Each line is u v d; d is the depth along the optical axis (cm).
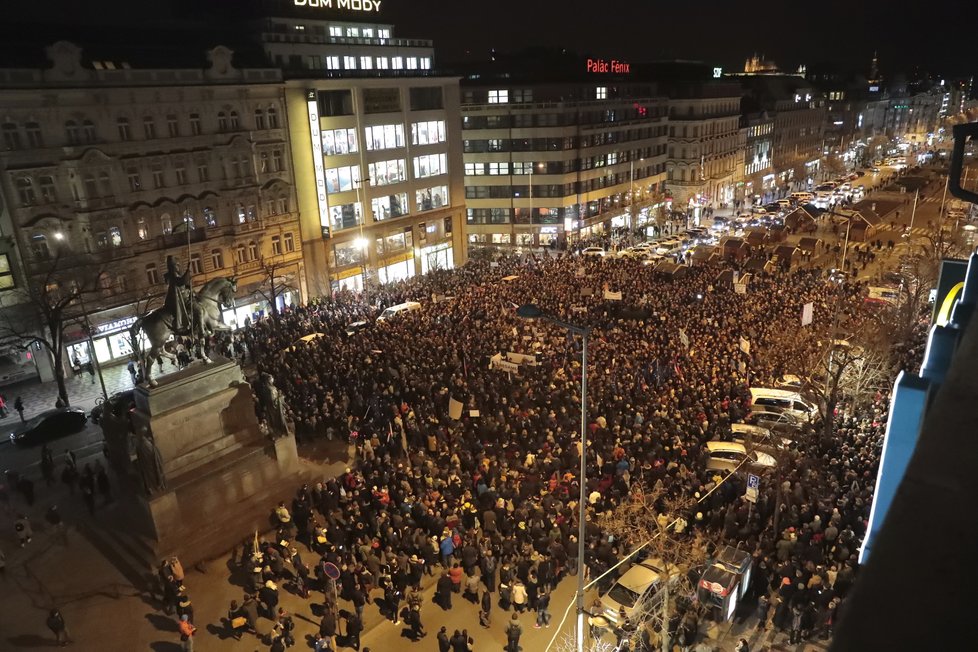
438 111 7619
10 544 2733
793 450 2845
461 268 7331
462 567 2431
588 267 6438
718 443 2919
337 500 2747
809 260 7419
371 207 7056
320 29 6806
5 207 4559
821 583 2047
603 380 3497
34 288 4653
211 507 2748
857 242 8050
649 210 11019
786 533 2273
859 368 3375
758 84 16050
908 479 219
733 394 3431
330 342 4406
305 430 3394
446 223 8006
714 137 12288
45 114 4669
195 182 5581
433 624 2239
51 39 4997
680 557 2283
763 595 2197
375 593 2392
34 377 4909
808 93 17375
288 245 6384
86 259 4941
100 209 4953
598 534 2364
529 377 3628
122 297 5134
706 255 6938
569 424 3067
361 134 6794
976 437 229
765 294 5206
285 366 3953
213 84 5572
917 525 197
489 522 2402
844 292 4869
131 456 2619
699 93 11725
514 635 2038
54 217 4750
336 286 6838
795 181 15475
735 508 2527
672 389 3400
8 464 3559
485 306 5034
